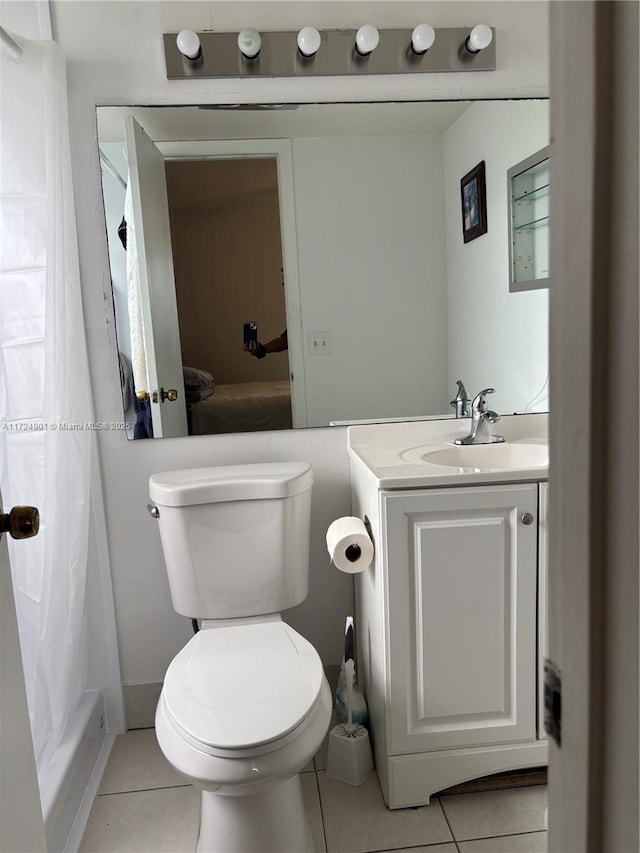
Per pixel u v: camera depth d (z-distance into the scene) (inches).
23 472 62.4
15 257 62.7
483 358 80.2
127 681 80.0
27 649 60.4
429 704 63.4
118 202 72.6
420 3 71.8
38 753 61.4
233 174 73.7
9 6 67.2
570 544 18.1
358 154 74.8
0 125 61.1
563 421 18.0
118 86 70.6
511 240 78.1
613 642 17.5
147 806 66.4
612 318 16.4
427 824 62.9
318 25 71.2
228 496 66.9
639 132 15.8
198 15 69.9
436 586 61.6
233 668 57.9
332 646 82.7
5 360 62.7
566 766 19.2
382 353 78.5
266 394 77.7
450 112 74.9
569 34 16.7
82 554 68.2
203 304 75.4
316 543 80.7
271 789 54.6
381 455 71.4
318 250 76.2
